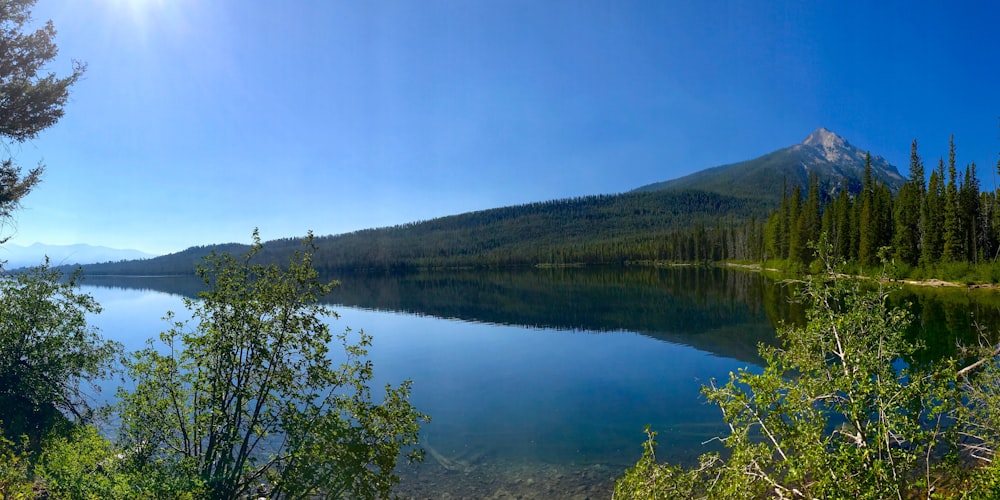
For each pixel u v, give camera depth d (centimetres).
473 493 1233
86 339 1456
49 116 1364
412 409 878
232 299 819
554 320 4778
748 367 2584
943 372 537
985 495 505
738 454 559
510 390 2280
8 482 829
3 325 1308
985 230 6112
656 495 615
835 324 556
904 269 6059
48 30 1408
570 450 1513
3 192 1292
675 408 1897
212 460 805
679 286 7994
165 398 820
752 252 12250
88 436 909
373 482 825
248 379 828
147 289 12012
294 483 794
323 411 884
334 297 8275
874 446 500
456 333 4134
